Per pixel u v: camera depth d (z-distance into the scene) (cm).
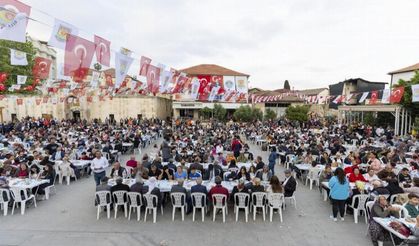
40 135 1964
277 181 845
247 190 839
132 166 1216
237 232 761
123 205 901
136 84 1641
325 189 1004
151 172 1052
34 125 2841
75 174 1266
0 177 888
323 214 892
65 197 1034
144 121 3534
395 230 605
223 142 1792
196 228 784
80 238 716
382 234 660
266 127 2883
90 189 1134
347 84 3947
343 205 844
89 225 795
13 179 977
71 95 2600
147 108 4266
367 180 986
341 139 2003
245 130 2844
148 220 835
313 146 1552
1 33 526
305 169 1200
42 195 1030
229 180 1020
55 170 1195
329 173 1041
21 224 795
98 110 4259
